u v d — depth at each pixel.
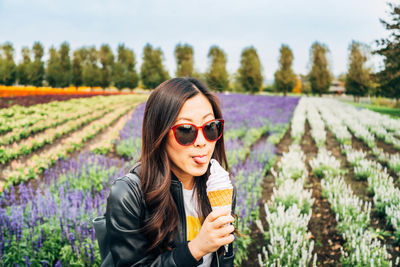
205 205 1.22
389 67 18.00
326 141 10.94
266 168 6.67
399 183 5.60
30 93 34.44
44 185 5.69
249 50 61.44
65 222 3.17
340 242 3.81
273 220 3.49
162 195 1.02
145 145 1.09
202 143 1.01
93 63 68.94
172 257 0.93
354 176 6.39
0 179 6.62
